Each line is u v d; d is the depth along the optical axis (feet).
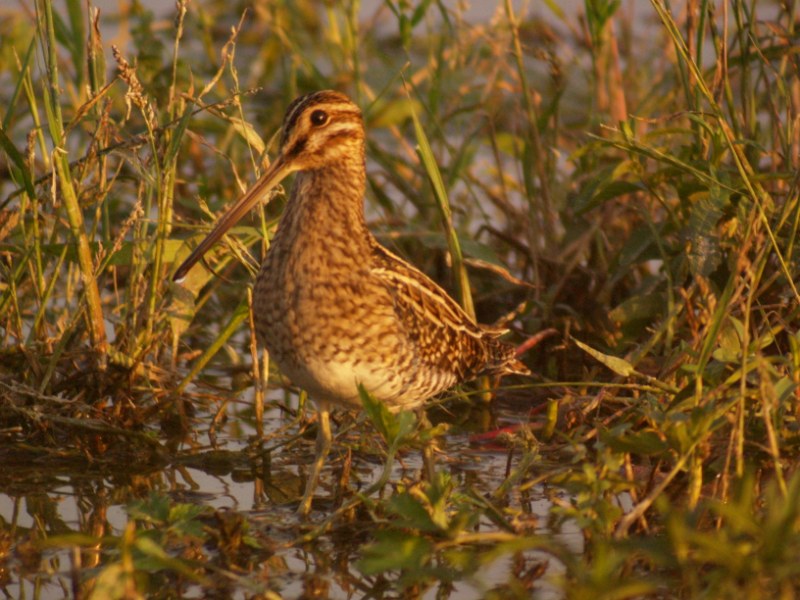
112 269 43.24
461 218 51.26
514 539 27.43
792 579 26.25
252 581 27.91
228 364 43.37
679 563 25.00
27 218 40.45
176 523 29.09
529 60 64.39
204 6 71.67
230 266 45.37
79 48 48.11
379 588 28.84
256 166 37.68
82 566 29.60
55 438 37.01
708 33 59.31
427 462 33.09
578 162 47.44
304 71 60.18
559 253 45.73
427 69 53.16
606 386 35.12
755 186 37.19
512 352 38.11
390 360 32.17
